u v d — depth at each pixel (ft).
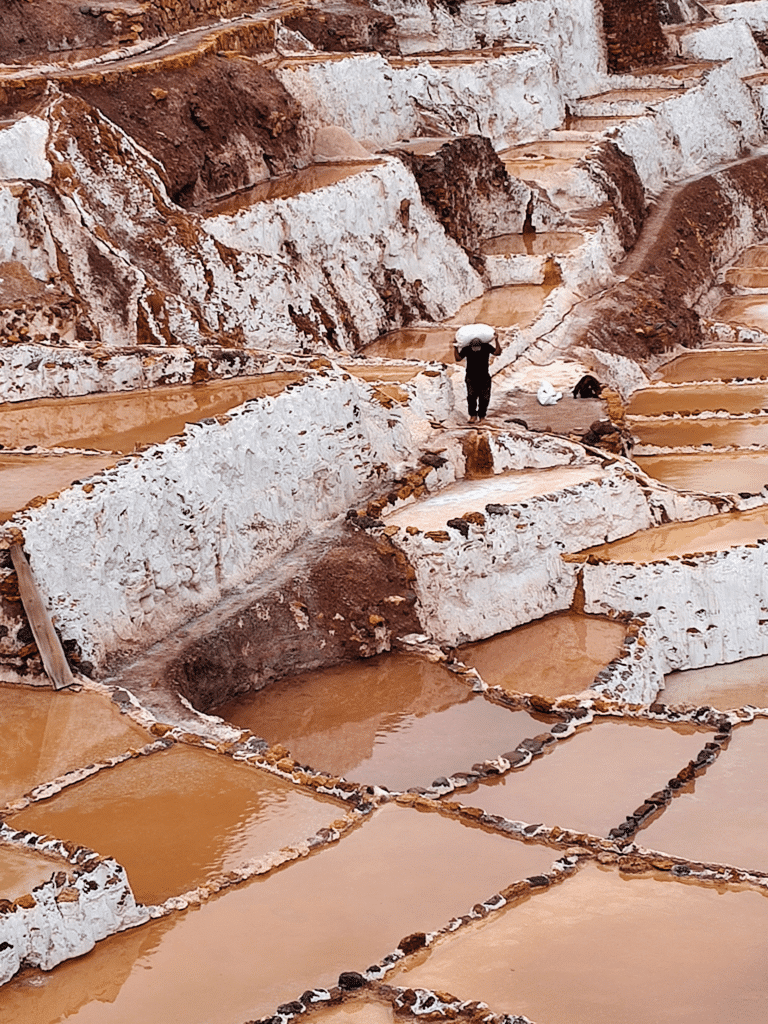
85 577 69.67
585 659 79.05
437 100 162.81
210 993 48.01
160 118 120.98
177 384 92.48
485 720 71.72
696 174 188.44
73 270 100.89
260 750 62.95
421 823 58.75
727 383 122.93
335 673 76.38
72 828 57.11
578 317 131.23
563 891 53.67
